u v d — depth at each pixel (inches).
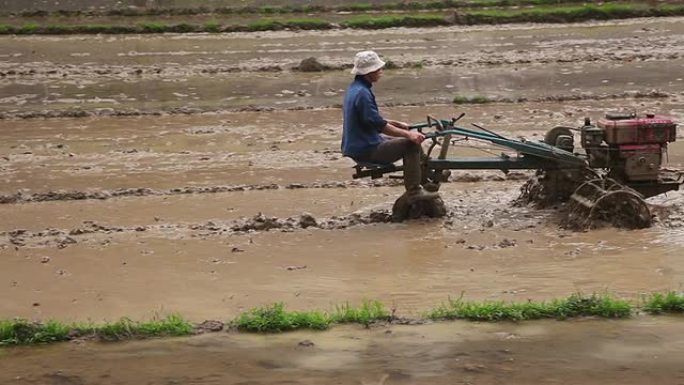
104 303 675.4
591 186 861.8
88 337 578.2
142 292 698.8
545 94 1512.1
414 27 2105.1
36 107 1488.7
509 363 521.3
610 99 1478.8
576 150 1107.3
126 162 1149.7
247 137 1274.6
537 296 661.9
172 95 1552.7
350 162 1123.9
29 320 628.1
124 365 532.4
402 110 1437.0
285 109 1454.2
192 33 2079.2
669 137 880.9
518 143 877.2
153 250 807.1
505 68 1696.6
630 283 685.9
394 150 869.8
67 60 1819.6
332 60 1771.7
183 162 1142.3
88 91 1587.1
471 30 2059.5
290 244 818.2
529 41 1924.2
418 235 837.2
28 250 813.9
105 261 778.2
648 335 558.3
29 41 2005.4
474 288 687.7
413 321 593.9
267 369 521.7
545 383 494.0
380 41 1952.5
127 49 1913.1
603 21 2129.7
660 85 1560.0
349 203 952.3
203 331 585.3
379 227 866.1
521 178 1032.8
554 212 888.3
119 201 979.9
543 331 569.0
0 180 1071.0
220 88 1593.3
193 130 1323.8
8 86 1622.8
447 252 784.9
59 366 533.3
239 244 820.6
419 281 710.5
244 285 711.1
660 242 791.7
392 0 2303.2
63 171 1109.7
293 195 989.2
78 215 928.3
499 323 585.9
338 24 2097.7
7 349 561.3
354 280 717.9
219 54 1850.4
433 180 904.9
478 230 845.8
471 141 1197.1
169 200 978.7
